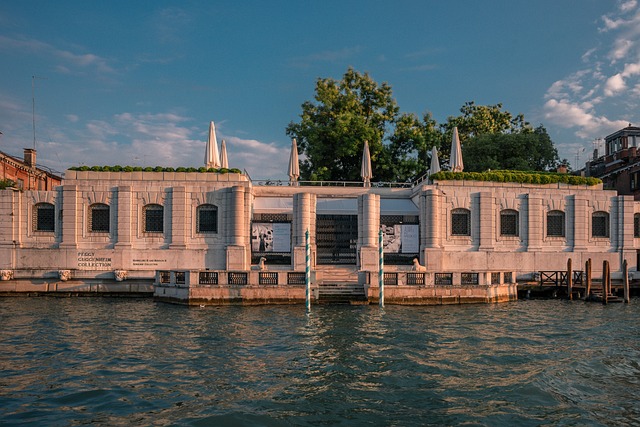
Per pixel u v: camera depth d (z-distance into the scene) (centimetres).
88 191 3400
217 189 3434
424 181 3819
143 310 2656
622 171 5156
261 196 3897
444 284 2955
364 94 5447
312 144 5053
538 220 3616
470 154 5522
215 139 3722
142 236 3406
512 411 1250
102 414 1193
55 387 1384
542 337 2061
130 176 3456
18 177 4525
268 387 1410
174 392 1357
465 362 1681
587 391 1407
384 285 2917
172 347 1838
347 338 2005
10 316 2452
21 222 3369
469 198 3572
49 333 2055
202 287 2834
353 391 1388
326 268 3422
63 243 3341
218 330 2138
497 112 6631
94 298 3153
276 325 2255
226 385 1422
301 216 3391
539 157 5547
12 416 1174
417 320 2403
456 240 3556
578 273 3397
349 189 3994
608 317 2547
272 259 3462
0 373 1507
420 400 1324
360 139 4909
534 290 3300
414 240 3522
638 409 1273
